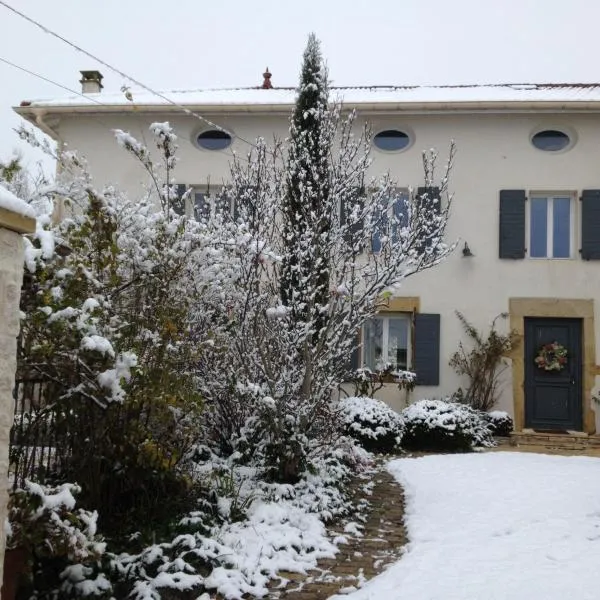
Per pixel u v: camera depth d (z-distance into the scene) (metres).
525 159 12.09
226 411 6.48
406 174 12.13
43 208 5.00
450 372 11.86
